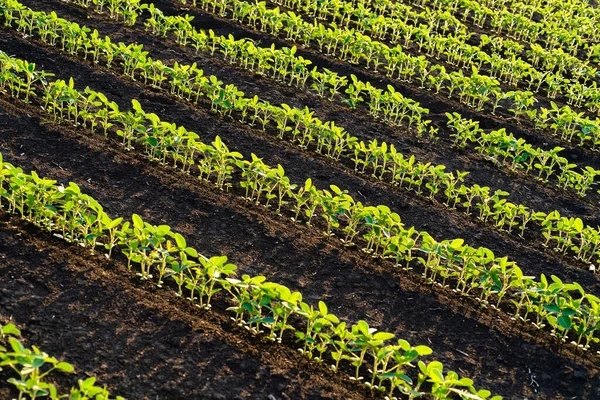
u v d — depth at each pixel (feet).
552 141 45.19
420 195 36.55
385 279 28.71
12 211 27.37
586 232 32.04
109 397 20.10
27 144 32.71
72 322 22.50
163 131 32.73
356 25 59.11
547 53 55.88
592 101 52.24
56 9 49.60
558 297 25.08
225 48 46.70
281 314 23.12
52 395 17.76
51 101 37.35
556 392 24.40
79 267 24.90
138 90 40.57
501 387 24.18
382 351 21.22
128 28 49.26
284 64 46.80
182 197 31.55
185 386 21.12
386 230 28.45
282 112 38.14
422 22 63.62
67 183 30.66
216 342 23.07
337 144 38.75
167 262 26.30
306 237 30.53
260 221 30.86
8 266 24.17
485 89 46.32
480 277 28.99
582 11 73.10
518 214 36.81
